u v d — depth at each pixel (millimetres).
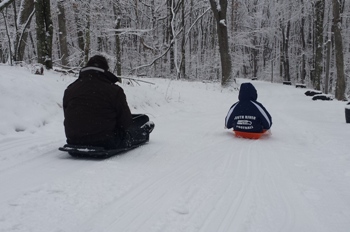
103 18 22328
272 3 44750
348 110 8758
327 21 37969
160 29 36156
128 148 5055
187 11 34750
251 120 6496
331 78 38375
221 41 21734
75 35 27359
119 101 4637
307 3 37656
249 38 45812
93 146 4551
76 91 4598
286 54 44812
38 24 9664
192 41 46156
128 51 31969
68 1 19953
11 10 18531
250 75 56344
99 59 4672
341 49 20047
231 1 42188
